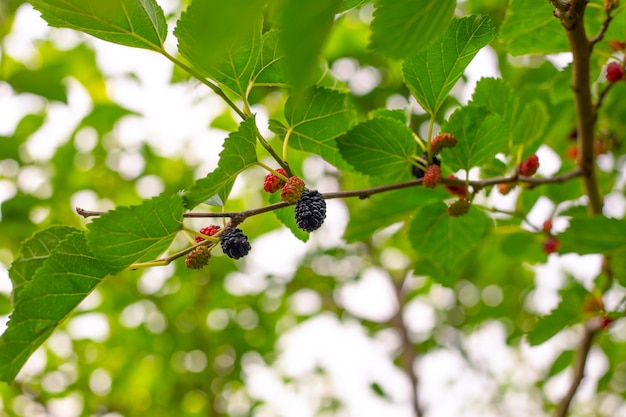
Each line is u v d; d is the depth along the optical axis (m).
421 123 1.10
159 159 1.39
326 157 0.81
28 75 1.16
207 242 0.72
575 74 0.79
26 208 1.26
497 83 0.84
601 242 0.83
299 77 0.42
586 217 0.81
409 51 0.57
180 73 1.19
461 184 0.80
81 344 1.37
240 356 1.40
